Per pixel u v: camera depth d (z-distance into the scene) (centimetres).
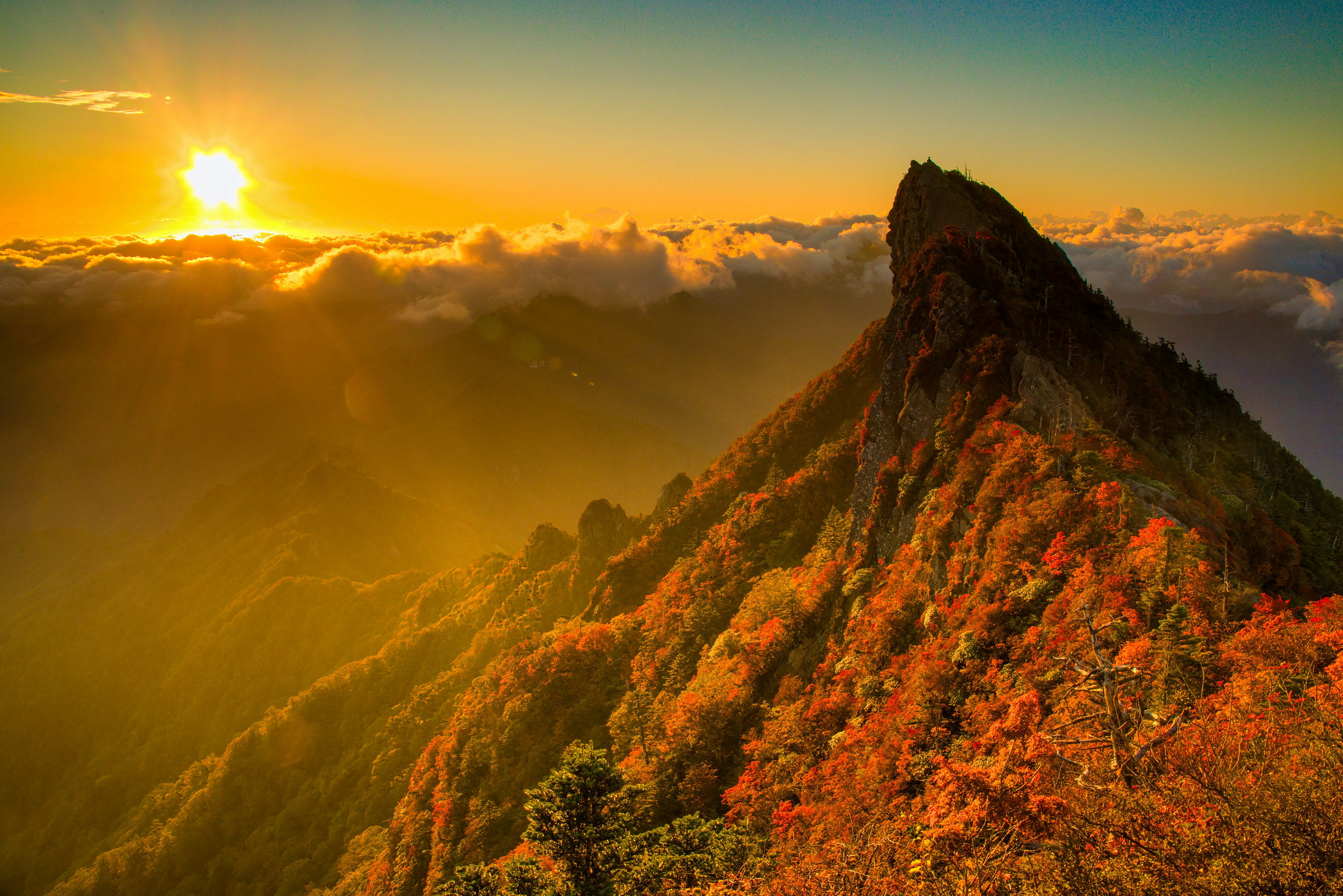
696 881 4397
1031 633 5712
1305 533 8119
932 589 8019
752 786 7175
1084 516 6750
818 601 10344
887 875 2727
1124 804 2203
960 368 10450
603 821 3912
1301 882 1816
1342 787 1969
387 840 13512
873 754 5931
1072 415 8606
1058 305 10975
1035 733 2769
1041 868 2170
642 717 10619
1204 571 5403
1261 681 3469
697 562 15062
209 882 16038
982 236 12400
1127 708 2780
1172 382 10350
